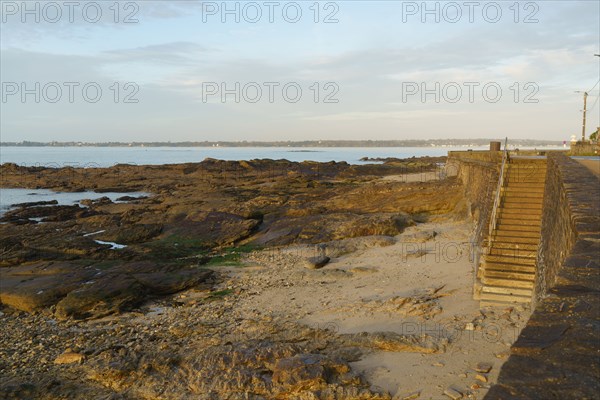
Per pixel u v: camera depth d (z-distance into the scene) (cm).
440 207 2831
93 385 1023
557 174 1061
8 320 1571
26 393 1006
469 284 1434
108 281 1733
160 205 3609
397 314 1258
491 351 948
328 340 1105
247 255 2333
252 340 1116
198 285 1847
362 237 2367
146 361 1058
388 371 925
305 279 1806
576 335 295
